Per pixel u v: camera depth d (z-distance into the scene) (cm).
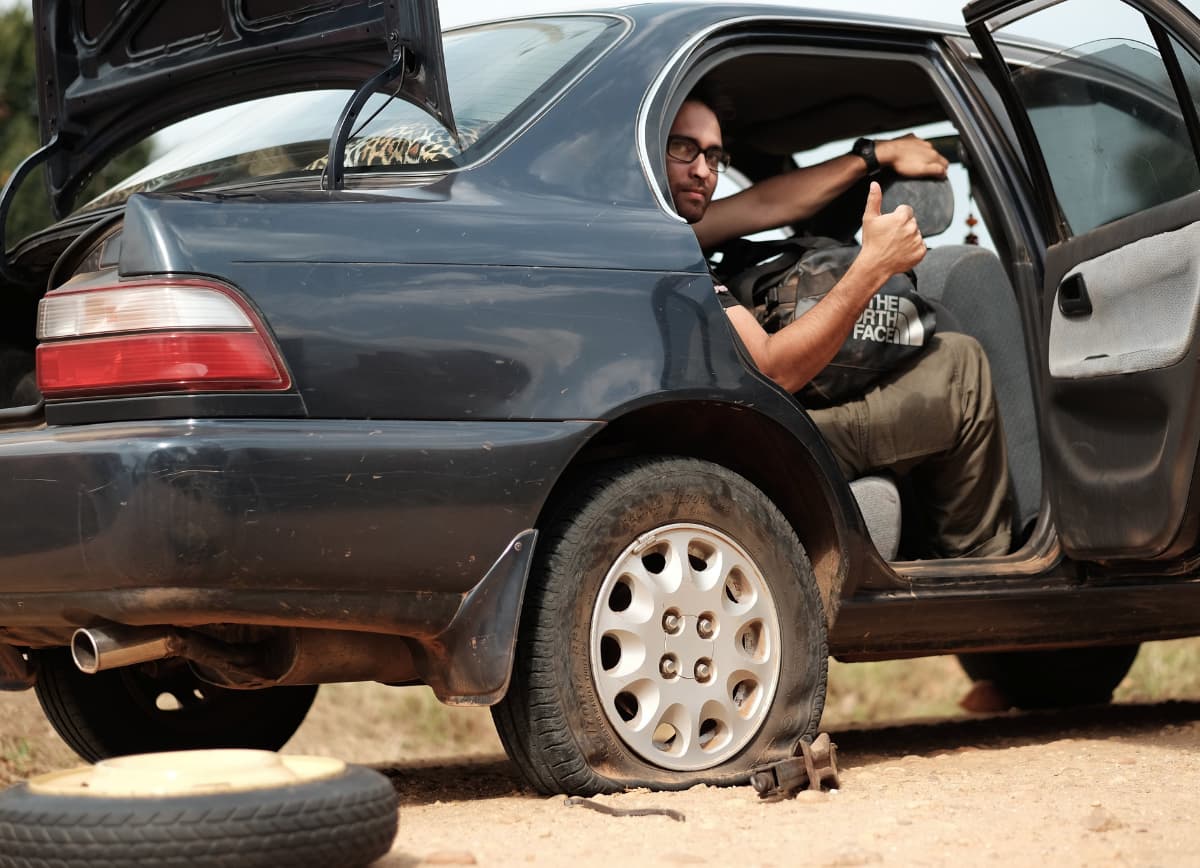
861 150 595
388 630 388
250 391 368
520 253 408
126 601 359
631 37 481
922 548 579
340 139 405
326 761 319
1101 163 495
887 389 543
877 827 369
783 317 536
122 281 372
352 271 385
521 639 410
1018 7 495
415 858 338
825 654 454
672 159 520
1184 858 334
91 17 495
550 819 386
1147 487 469
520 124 441
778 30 516
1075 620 523
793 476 464
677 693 426
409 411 384
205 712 533
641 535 423
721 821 380
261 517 362
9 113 1645
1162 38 460
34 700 695
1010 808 394
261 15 441
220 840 284
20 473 369
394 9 403
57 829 282
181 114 489
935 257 612
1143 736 580
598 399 406
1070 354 500
